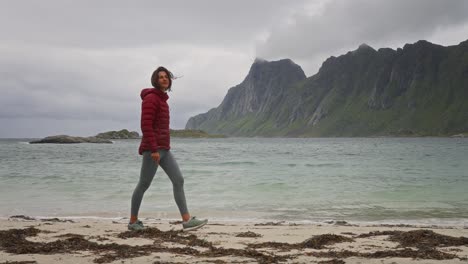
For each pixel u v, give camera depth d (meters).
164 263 5.64
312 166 31.73
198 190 17.66
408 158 44.53
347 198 15.58
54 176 23.16
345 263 5.82
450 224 10.84
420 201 14.89
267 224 10.38
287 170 27.77
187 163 35.09
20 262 5.62
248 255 6.22
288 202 14.68
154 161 7.54
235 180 21.30
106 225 9.60
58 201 14.78
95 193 16.66
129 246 6.73
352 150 73.12
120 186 18.72
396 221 11.33
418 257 6.19
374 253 6.41
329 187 18.66
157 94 7.41
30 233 8.05
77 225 9.51
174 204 14.04
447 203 14.44
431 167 30.88
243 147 94.56
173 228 9.31
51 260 5.79
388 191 17.38
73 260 5.80
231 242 7.52
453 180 21.48
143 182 7.74
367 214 12.44
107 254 6.18
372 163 35.31
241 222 11.02
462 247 7.02
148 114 7.27
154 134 7.34
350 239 7.72
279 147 94.81
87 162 36.66
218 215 12.27
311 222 11.04
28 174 24.45
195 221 7.64
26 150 70.38
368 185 19.39
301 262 5.86
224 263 5.71
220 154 56.16
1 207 13.60
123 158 44.06
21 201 14.80
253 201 14.90
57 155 51.53
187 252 6.36
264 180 21.34
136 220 8.05
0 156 48.44
